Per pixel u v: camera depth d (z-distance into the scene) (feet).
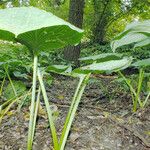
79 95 5.69
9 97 8.80
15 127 7.00
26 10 4.09
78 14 21.93
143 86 10.55
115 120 7.47
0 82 11.62
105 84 12.82
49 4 34.58
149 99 9.68
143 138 6.72
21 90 8.98
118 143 6.55
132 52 23.76
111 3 34.99
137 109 8.57
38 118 7.47
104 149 6.28
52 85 12.38
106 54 7.77
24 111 7.88
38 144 6.31
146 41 8.07
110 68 5.24
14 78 12.44
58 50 23.98
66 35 4.54
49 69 6.39
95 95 10.52
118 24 38.55
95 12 35.40
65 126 5.45
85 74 5.95
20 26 3.74
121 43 7.77
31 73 13.08
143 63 8.17
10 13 4.00
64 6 33.96
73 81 14.24
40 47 4.95
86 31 35.81
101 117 7.68
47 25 3.77
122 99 9.82
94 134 6.81
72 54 21.86
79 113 7.93
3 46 22.45
